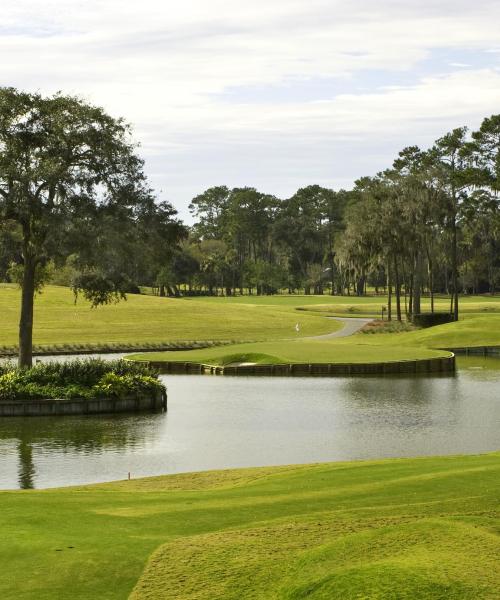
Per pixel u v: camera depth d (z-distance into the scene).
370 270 103.75
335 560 11.66
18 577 12.12
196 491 19.98
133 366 43.88
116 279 43.25
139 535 14.39
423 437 33.47
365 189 114.12
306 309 131.62
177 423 37.06
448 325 85.44
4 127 40.97
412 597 9.89
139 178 42.88
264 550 12.80
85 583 11.90
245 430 35.31
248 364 60.28
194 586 11.51
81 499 18.14
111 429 35.44
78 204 41.03
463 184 95.69
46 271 50.66
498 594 9.92
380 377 56.31
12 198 39.56
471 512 14.76
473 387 50.47
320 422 37.38
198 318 106.75
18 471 26.92
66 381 41.25
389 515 14.94
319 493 18.14
